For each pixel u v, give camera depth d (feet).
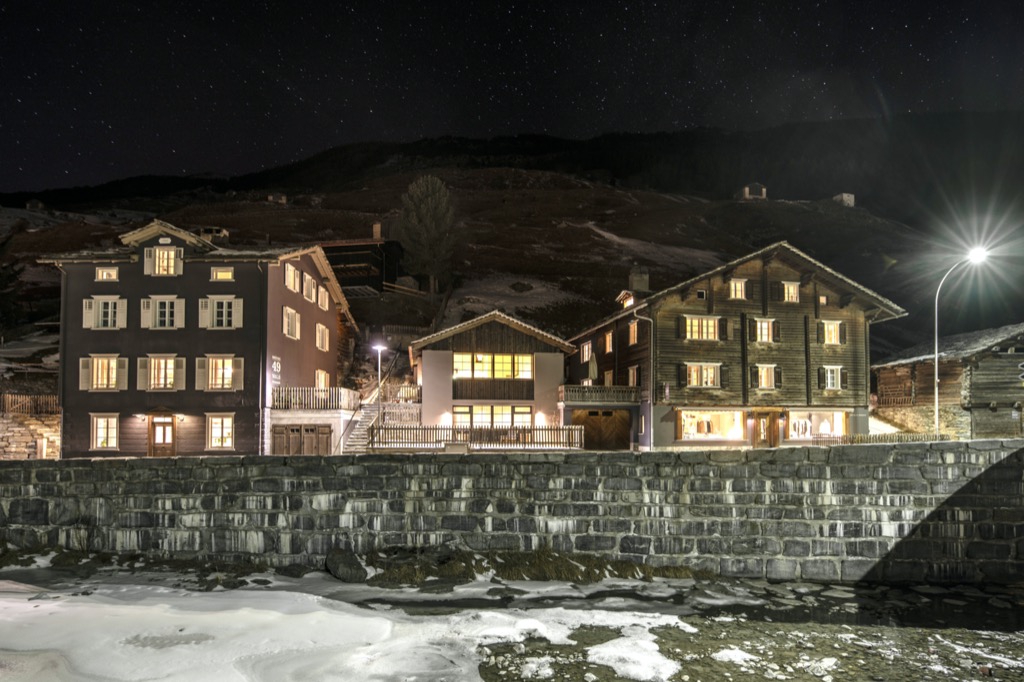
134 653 45.06
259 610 53.78
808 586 64.49
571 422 140.97
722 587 63.46
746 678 44.06
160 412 122.11
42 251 287.48
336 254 244.22
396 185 564.71
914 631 53.36
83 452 121.80
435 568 64.03
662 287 281.54
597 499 67.92
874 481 67.51
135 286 125.39
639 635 51.19
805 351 144.36
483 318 133.80
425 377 132.67
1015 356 139.74
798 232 437.99
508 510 67.92
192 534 66.74
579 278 286.46
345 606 55.83
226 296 124.36
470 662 45.39
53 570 62.69
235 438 121.70
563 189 545.44
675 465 68.08
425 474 68.28
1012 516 66.69
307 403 126.21
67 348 123.85
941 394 147.33
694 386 138.92
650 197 519.19
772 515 67.36
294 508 67.36
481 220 403.95
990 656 48.60
